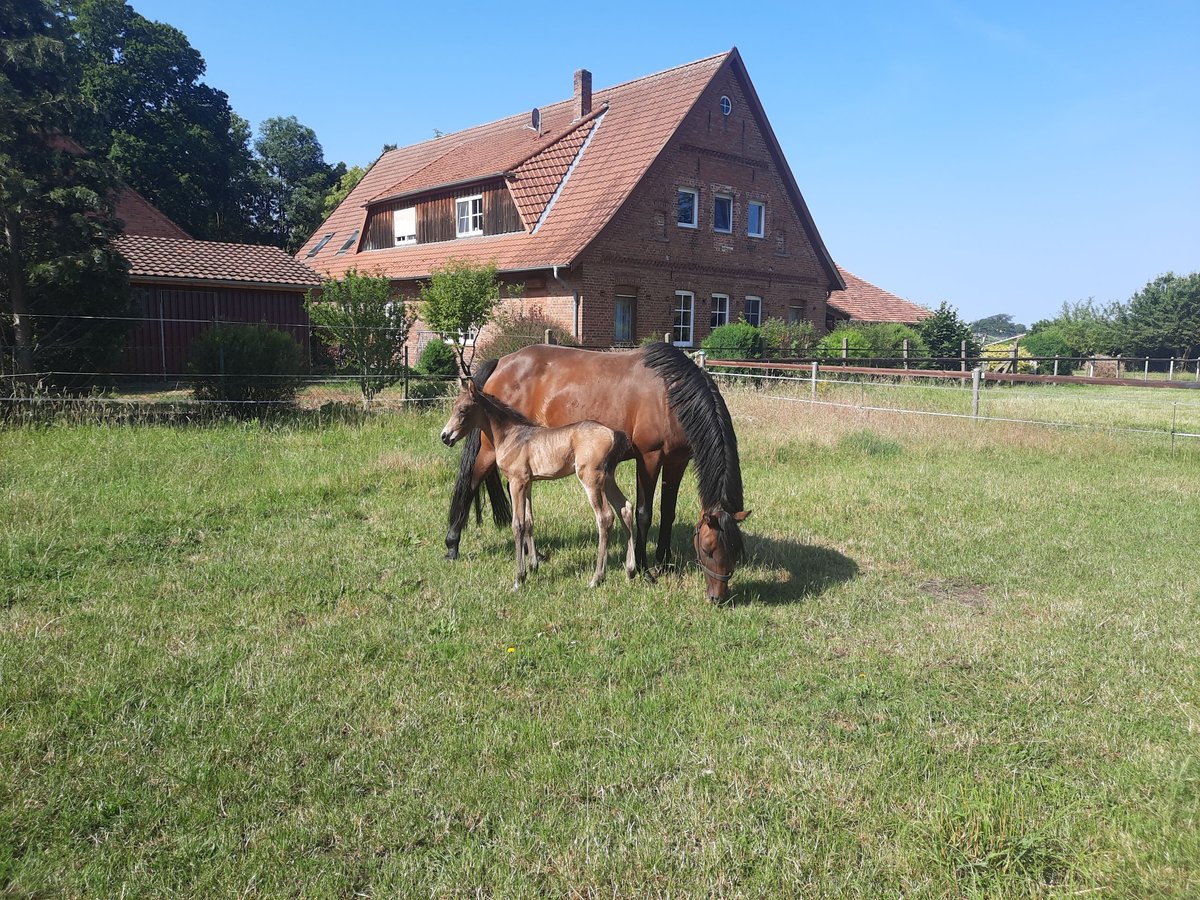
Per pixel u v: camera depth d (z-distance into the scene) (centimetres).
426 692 415
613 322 2181
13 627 479
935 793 332
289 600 541
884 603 562
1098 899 272
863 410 1406
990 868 289
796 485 921
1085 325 4150
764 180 2589
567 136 2448
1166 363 3878
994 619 530
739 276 2533
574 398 630
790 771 348
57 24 1251
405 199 2659
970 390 2012
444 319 1959
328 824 309
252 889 274
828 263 2836
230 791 328
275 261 2150
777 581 607
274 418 1239
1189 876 279
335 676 431
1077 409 1703
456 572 608
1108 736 379
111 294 1224
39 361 1194
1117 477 986
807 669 452
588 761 355
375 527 729
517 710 401
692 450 563
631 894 275
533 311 2170
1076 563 646
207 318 1964
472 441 637
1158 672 448
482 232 2386
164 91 3656
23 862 283
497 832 308
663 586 584
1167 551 677
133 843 297
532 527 598
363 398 1502
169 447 980
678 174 2302
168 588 554
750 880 281
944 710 405
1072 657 466
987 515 798
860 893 275
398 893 274
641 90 2545
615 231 2134
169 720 378
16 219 1114
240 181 4166
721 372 1916
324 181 4853
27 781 329
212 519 725
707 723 389
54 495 746
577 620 519
